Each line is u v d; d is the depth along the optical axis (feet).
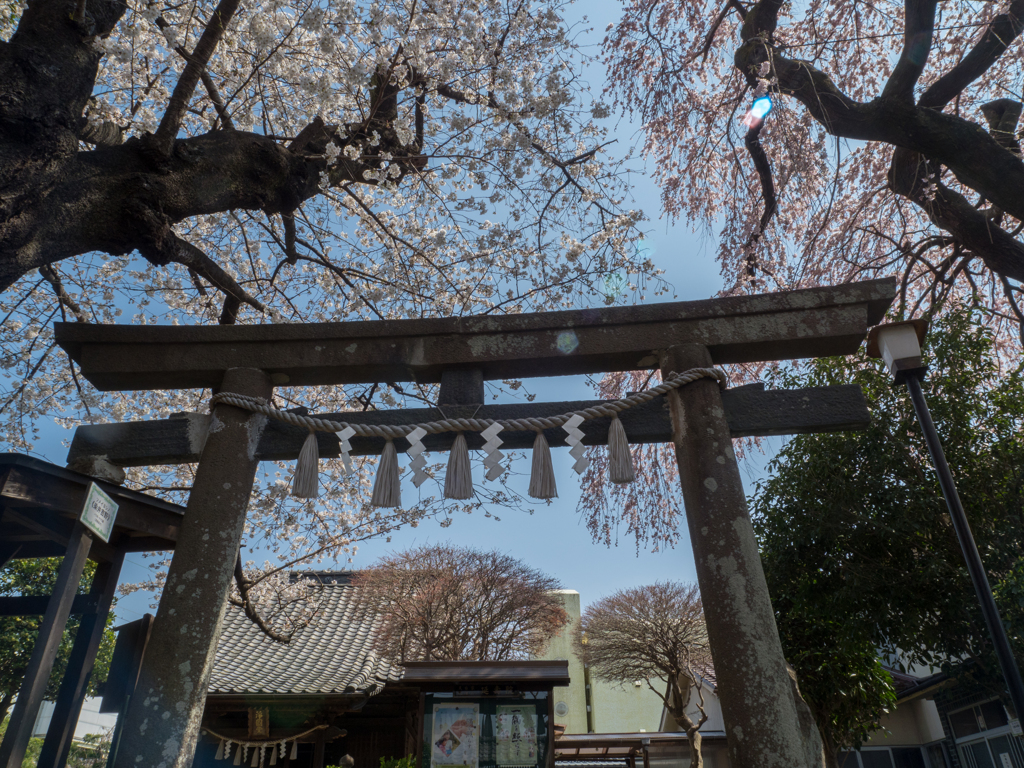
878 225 24.23
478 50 18.76
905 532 18.88
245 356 11.28
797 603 21.12
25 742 8.30
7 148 8.85
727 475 9.76
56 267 18.85
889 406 20.08
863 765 38.04
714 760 39.96
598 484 25.11
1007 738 29.71
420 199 20.33
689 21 24.02
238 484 10.26
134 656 11.57
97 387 11.57
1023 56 20.44
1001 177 16.69
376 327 11.29
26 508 11.51
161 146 10.62
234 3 11.35
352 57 17.04
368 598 44.62
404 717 34.86
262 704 30.19
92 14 10.21
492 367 11.37
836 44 20.61
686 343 10.93
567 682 20.70
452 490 10.09
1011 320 24.35
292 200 13.91
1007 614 17.98
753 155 22.74
